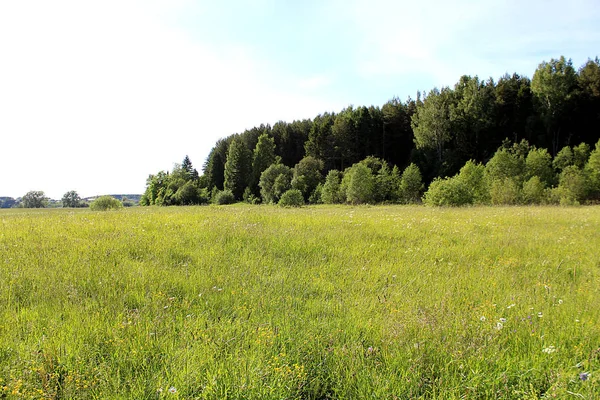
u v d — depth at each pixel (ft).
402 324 12.30
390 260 22.66
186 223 33.63
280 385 8.91
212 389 8.74
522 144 181.98
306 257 23.13
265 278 18.17
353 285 17.69
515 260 22.67
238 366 9.53
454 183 89.81
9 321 12.09
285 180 224.12
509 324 12.55
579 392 8.86
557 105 203.41
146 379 9.19
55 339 10.90
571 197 100.27
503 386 9.11
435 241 28.50
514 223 40.73
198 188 290.35
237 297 15.42
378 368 10.16
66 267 18.35
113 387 8.84
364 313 13.76
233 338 11.14
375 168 214.90
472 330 11.94
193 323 12.40
